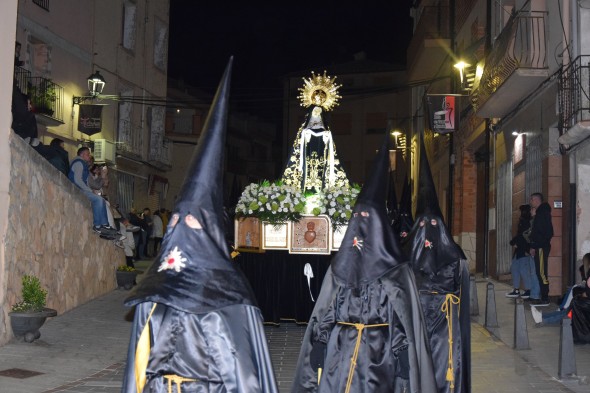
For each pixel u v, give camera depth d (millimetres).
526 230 15711
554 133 15516
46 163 12266
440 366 7258
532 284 15109
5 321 10305
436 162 33125
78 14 26047
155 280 4160
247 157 65125
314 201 12664
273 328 12703
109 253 16188
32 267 11586
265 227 12578
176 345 4102
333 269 5516
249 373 4070
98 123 25391
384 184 5676
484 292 18125
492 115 19984
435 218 7574
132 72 30969
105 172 16438
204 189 4316
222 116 4484
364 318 5406
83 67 26438
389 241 5504
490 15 21531
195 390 4074
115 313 13398
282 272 12727
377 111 56625
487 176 22078
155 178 34688
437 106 22641
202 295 4082
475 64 23844
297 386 5707
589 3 14086
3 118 10477
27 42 22641
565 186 14844
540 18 16531
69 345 10680
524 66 16391
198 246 4238
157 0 33656
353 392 5312
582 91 13750
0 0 10375
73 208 13812
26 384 8469
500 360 10336
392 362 5375
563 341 9219
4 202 10367
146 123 32844
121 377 9031
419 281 7402
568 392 8609
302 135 13414
